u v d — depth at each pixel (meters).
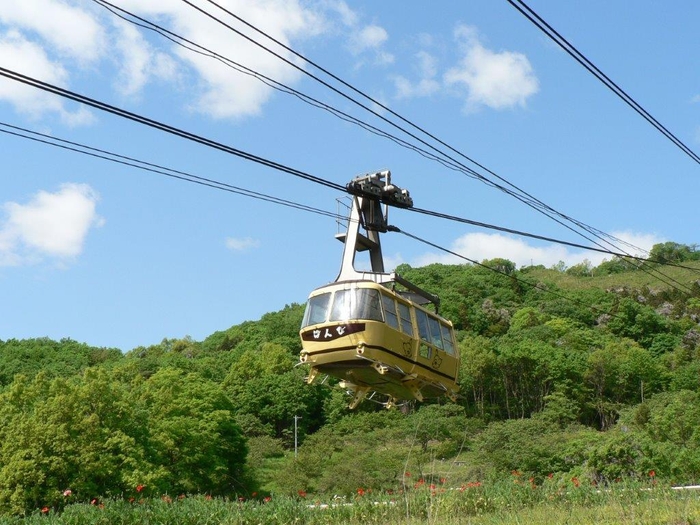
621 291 198.00
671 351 147.50
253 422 105.19
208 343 186.12
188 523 26.05
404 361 23.77
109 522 26.05
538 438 69.00
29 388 64.56
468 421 87.75
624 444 49.88
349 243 25.00
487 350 118.25
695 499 21.27
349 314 22.80
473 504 24.61
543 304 186.12
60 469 52.91
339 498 27.77
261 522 25.69
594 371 114.50
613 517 19.94
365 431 97.62
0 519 28.97
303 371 116.81
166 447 65.38
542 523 19.80
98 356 168.62
